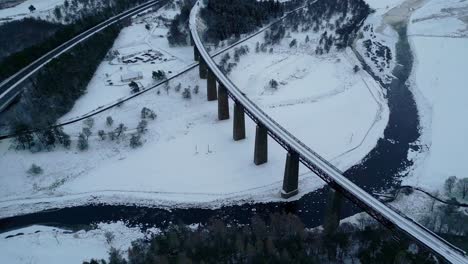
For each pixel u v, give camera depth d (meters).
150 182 122.31
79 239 103.44
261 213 110.31
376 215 87.50
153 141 140.25
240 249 86.12
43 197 118.44
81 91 164.38
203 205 113.56
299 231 91.69
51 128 134.62
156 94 165.50
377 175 124.00
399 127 148.62
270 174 123.56
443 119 152.75
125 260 91.06
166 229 106.19
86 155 132.88
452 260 73.94
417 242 78.69
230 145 136.88
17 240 103.88
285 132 112.38
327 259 88.50
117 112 153.62
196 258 86.00
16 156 130.75
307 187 118.50
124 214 112.06
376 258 84.81
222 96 145.62
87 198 117.69
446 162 128.88
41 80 158.62
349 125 147.62
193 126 148.12
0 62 177.38
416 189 116.81
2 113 144.75
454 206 106.50
